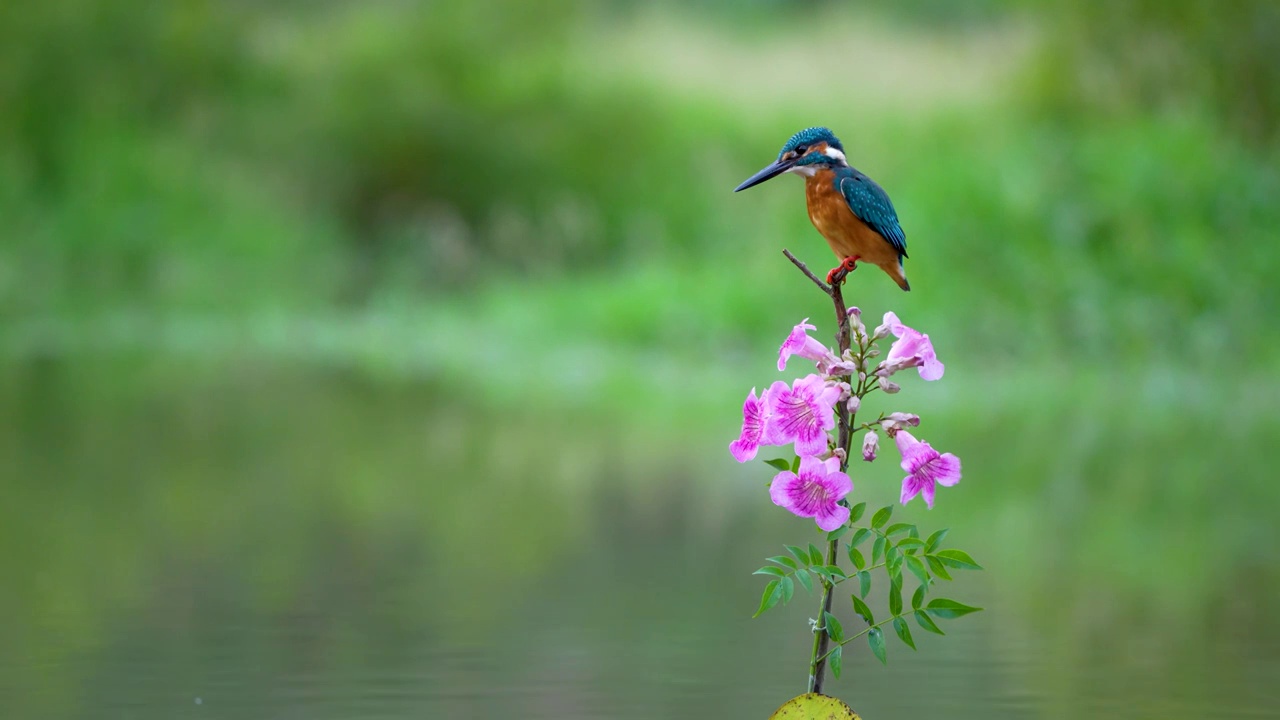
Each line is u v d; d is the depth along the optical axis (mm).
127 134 24438
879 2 30562
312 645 6727
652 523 9445
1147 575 7934
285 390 15320
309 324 21109
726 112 25500
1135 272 16594
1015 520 9203
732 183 22812
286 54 27391
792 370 16219
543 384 15852
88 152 23719
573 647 6660
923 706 5832
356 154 25312
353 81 26141
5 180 23219
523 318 19594
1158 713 5691
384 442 12383
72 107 24609
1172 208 17297
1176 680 6129
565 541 8930
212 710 5824
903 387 14906
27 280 21953
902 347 4625
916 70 26359
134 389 15359
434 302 22156
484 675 6281
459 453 11891
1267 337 15891
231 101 26453
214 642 6781
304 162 25453
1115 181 17531
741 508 9953
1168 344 16000
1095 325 16109
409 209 25156
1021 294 16609
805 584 4582
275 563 8391
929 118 23750
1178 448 11656
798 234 19375
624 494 10367
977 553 8492
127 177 23406
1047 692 5984
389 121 25266
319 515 9664
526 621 7125
